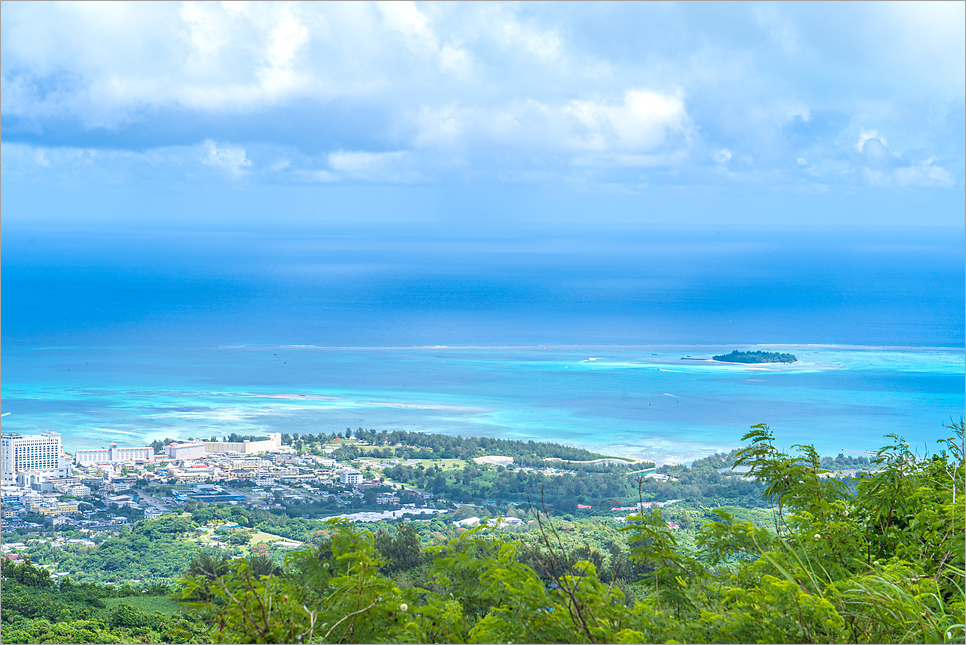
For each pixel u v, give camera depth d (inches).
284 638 73.1
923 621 78.0
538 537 84.1
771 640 73.7
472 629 73.9
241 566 78.7
